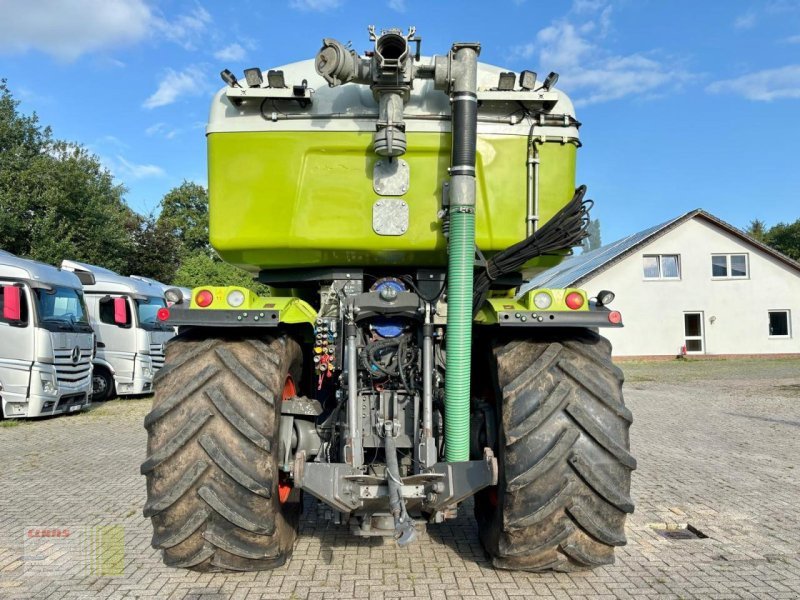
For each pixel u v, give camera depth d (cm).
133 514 488
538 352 324
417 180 350
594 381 313
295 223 349
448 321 323
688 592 339
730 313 2641
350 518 353
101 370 1388
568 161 354
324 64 311
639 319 2631
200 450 308
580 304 317
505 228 352
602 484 304
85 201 2638
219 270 3133
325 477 307
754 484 580
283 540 350
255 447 308
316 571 362
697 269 2634
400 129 332
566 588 341
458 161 320
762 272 2636
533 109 351
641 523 464
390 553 391
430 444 329
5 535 438
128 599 329
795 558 393
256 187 349
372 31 311
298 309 338
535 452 306
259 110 347
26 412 1027
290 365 353
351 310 344
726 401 1242
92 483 593
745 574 366
